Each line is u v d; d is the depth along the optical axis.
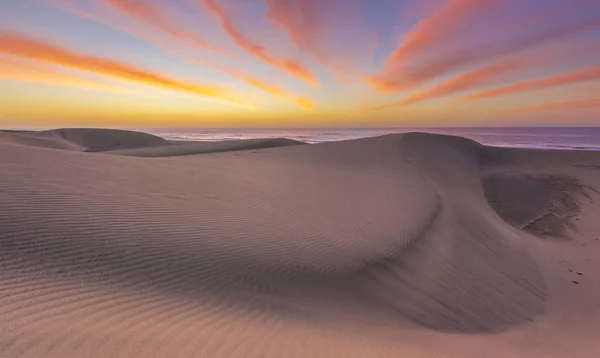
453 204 18.06
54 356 2.99
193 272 5.98
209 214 9.26
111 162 13.56
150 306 4.47
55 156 12.53
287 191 14.11
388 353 4.36
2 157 10.79
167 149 45.22
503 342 6.64
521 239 16.08
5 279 4.46
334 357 3.92
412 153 32.53
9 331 3.29
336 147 35.06
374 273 7.96
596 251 15.36
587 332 8.30
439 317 7.26
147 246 6.53
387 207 14.03
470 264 10.70
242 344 3.84
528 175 29.95
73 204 7.78
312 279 6.92
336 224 10.81
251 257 7.14
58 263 5.23
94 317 3.88
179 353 3.39
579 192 25.19
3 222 6.14
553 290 11.08
